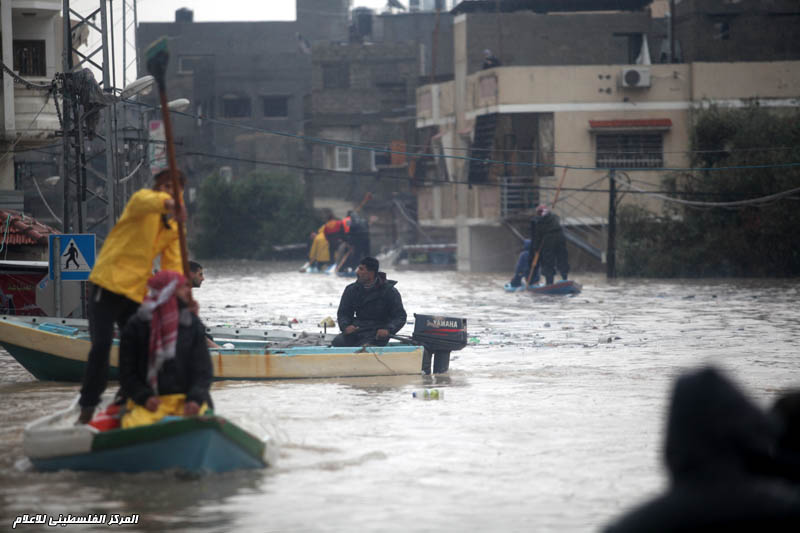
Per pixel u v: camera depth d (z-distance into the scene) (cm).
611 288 9938
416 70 19938
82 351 3834
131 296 2409
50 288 5084
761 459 1016
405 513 1905
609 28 15338
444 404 3250
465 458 2397
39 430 2233
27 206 12925
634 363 4334
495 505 1969
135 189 10206
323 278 12950
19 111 8469
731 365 4169
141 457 2178
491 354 4700
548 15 15338
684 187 12912
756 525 940
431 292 9412
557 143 13538
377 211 19525
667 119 13500
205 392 2248
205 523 1830
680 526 951
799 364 4191
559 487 2119
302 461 2344
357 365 3925
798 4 14525
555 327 5950
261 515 1883
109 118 6681
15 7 8550
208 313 7150
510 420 2930
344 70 19975
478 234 15050
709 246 12381
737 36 14512
